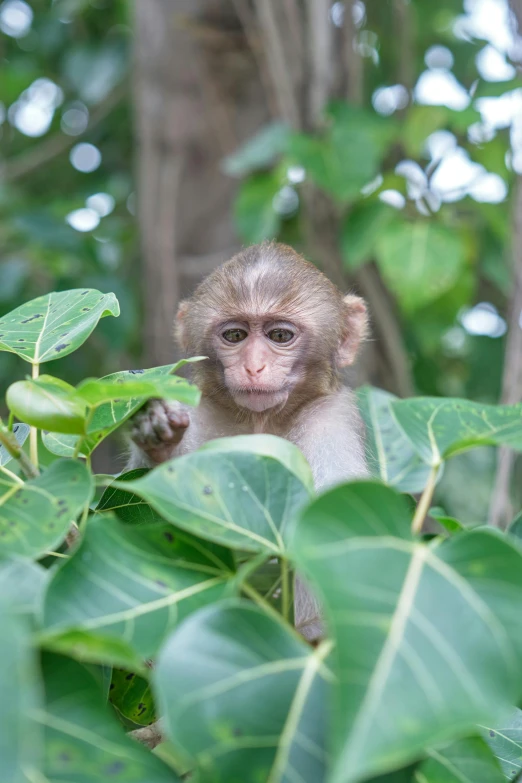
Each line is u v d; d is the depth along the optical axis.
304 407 0.51
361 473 0.48
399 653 0.20
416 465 0.36
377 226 0.69
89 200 0.99
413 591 0.21
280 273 0.51
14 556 0.24
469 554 0.22
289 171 0.73
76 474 0.27
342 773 0.17
